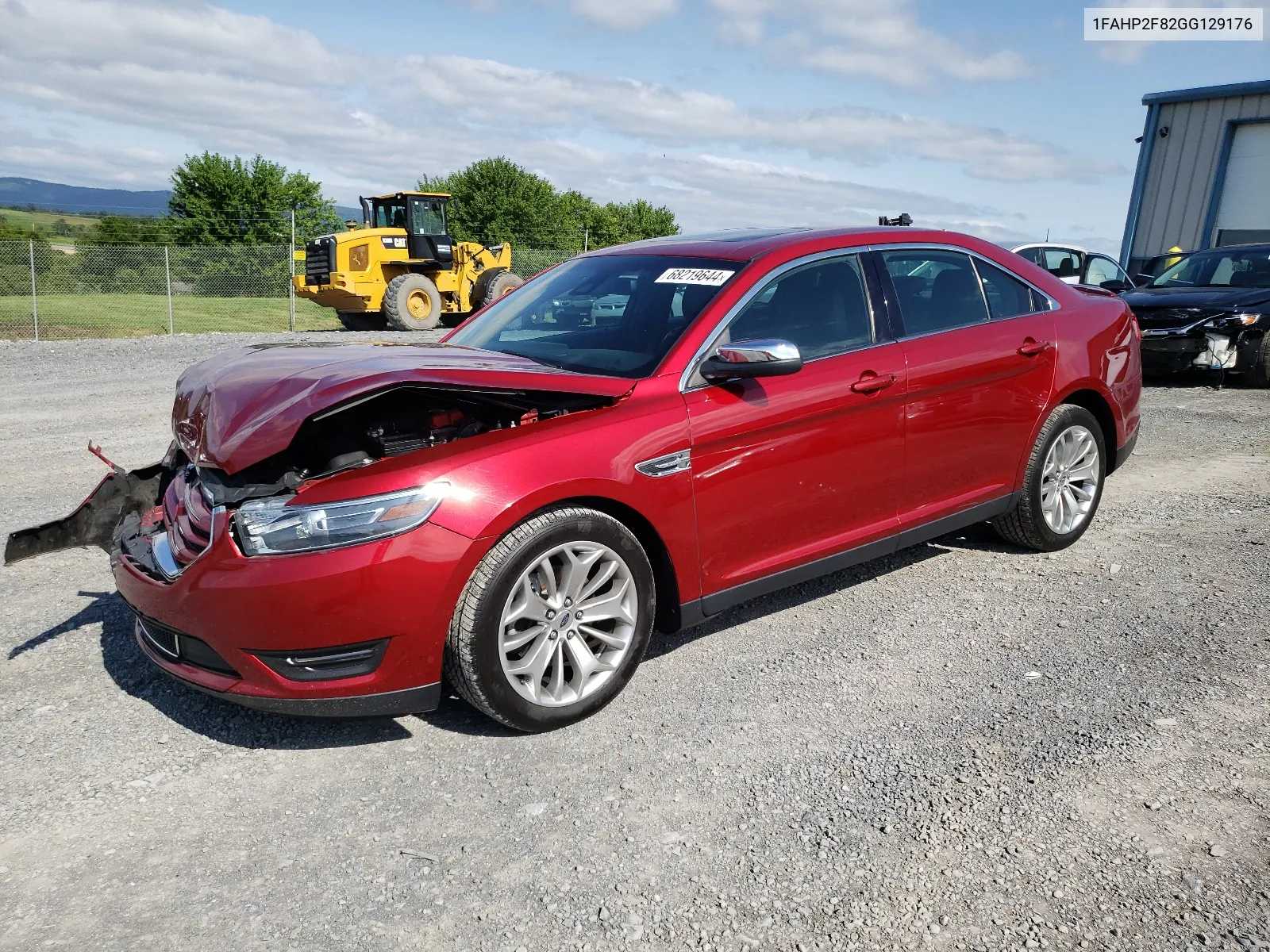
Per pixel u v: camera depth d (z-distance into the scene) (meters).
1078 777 2.80
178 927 2.28
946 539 5.11
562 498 3.03
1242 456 6.88
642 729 3.17
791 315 3.71
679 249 4.05
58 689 3.49
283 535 2.77
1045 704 3.25
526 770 2.94
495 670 2.97
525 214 52.97
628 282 3.95
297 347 3.78
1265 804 2.64
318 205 51.66
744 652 3.75
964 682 3.44
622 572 3.23
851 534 3.90
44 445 7.58
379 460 2.85
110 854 2.56
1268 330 9.70
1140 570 4.54
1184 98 19.97
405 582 2.79
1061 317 4.63
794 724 3.17
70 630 4.01
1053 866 2.41
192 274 27.52
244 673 2.85
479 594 2.90
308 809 2.76
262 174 49.84
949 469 4.18
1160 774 2.81
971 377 4.14
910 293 4.10
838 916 2.26
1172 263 11.53
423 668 2.90
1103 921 2.21
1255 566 4.54
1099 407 4.86
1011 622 3.97
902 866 2.43
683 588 3.42
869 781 2.82
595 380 3.23
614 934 2.22
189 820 2.71
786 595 4.36
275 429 2.82
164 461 3.84
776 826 2.62
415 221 21.38
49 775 2.93
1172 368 10.04
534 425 3.06
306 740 3.15
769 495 3.57
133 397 10.03
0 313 23.75
